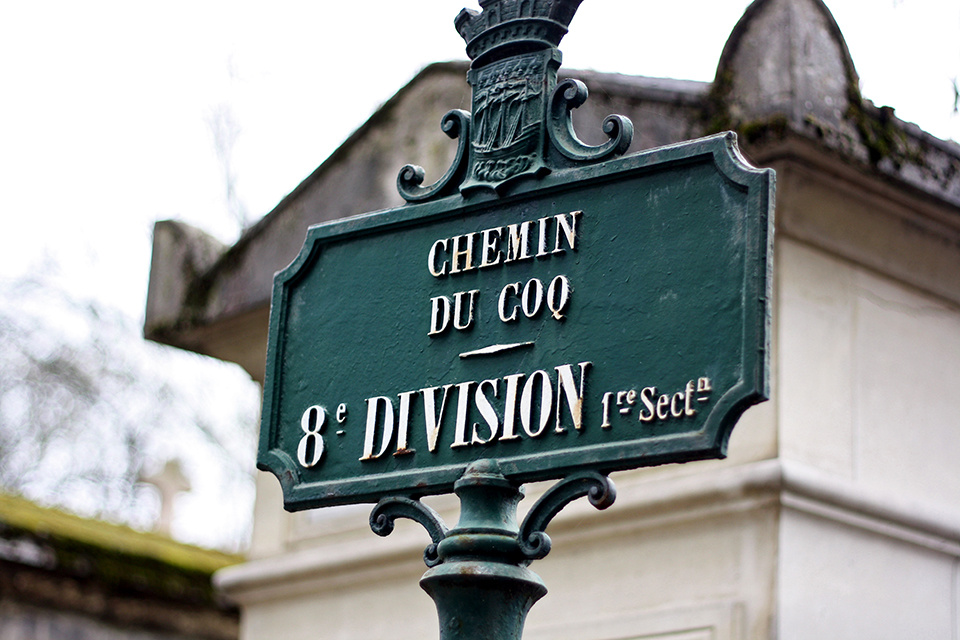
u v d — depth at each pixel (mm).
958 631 4961
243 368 6602
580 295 2406
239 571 6195
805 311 4910
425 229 2664
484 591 2318
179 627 7543
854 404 4957
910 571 4898
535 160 2537
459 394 2479
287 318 2775
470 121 2660
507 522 2373
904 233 5176
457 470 2422
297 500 2596
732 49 4789
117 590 7250
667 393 2248
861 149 4734
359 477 2543
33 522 7035
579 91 2531
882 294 5195
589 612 4938
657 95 4891
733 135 2324
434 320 2566
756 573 4551
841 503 4695
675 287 2305
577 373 2352
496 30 2635
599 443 2287
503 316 2484
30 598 6875
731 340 2215
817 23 4766
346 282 2727
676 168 2373
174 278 6434
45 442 12773
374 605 5707
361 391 2617
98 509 12570
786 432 4719
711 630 4590
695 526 4758
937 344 5332
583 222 2451
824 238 4992
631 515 4875
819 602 4574
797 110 4602
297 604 6016
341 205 5895
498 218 2568
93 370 12969
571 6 2605
